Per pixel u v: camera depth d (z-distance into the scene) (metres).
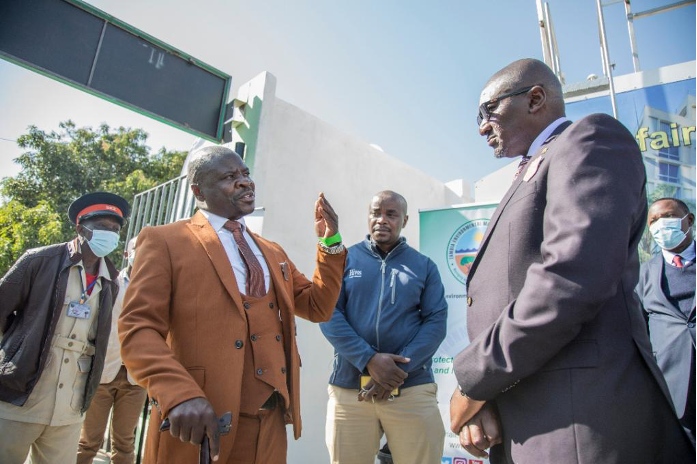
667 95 3.80
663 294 2.95
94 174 18.14
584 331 1.19
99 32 3.62
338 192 5.17
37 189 17.52
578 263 1.08
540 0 4.16
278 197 4.48
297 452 4.18
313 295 2.05
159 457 1.56
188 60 4.11
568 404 1.15
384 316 2.95
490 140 1.69
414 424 2.71
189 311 1.66
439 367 4.14
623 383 1.14
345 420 2.82
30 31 3.31
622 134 1.27
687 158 3.67
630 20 4.07
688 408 2.61
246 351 1.68
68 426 2.58
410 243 6.20
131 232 4.82
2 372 2.34
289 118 4.77
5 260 15.53
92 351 2.71
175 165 18.72
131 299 1.62
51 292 2.54
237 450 1.61
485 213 4.36
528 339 1.12
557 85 1.62
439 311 3.03
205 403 1.38
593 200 1.14
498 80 1.66
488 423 1.38
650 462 1.11
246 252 1.91
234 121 4.29
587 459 1.08
